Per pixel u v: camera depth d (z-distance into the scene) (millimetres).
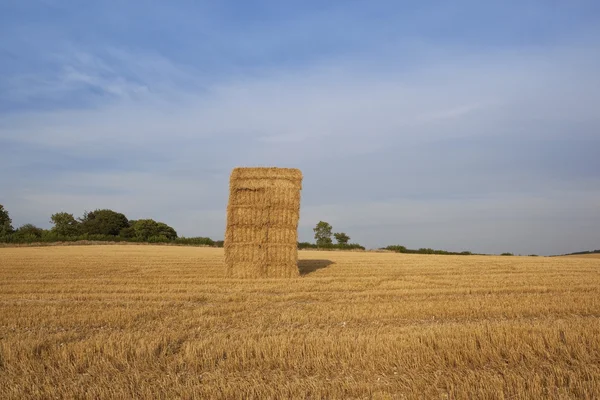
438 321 11047
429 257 39594
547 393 6473
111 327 10258
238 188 20406
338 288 16609
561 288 16500
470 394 6414
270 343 8320
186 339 9203
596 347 8188
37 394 6332
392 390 6594
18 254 35469
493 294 15305
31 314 11375
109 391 6430
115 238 65562
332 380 6957
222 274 21422
